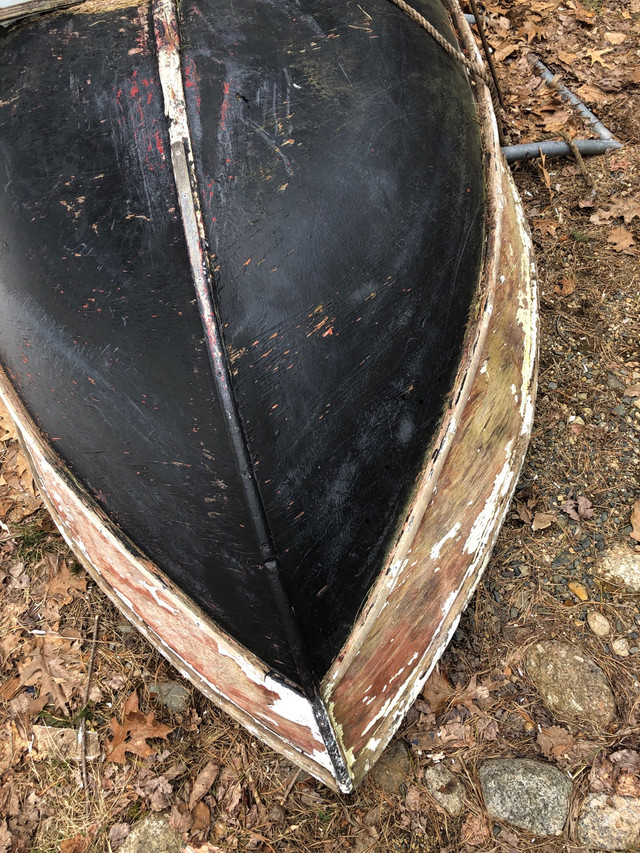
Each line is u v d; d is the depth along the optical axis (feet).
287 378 6.21
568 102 14.84
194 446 6.23
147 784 8.07
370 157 6.88
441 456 6.94
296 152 6.58
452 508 7.48
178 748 8.34
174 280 6.15
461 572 8.03
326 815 7.67
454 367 7.23
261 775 8.04
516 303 8.81
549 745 7.82
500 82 15.61
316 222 6.46
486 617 8.91
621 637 8.55
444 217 7.31
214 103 6.51
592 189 13.26
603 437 10.32
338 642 6.40
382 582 6.55
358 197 6.70
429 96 7.71
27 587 9.90
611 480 9.92
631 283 11.95
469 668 8.54
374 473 6.58
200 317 6.01
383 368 6.66
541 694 8.21
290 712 6.54
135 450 6.63
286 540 6.16
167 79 6.49
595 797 7.42
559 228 12.85
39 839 7.88
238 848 7.58
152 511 6.73
